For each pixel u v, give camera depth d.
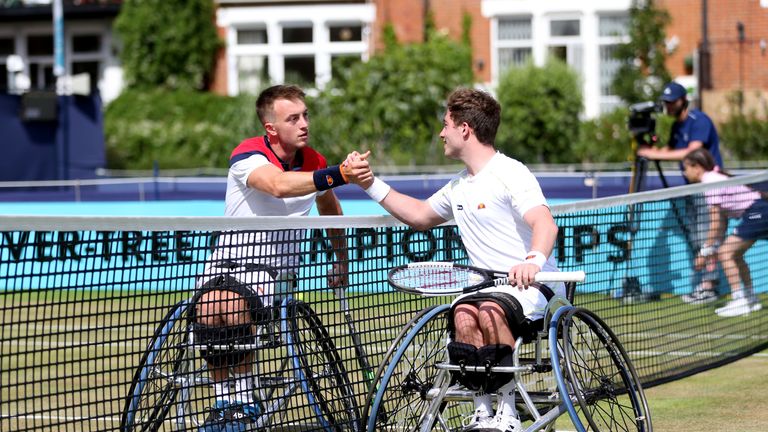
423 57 53.22
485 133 13.02
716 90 58.06
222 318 12.66
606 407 14.13
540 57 62.69
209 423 12.58
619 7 61.56
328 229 13.80
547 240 12.04
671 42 59.72
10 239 10.96
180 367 12.41
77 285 11.45
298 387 13.34
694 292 21.59
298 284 13.38
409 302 14.80
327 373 13.64
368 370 14.02
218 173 49.09
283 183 13.70
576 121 52.78
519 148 51.69
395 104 51.56
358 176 13.55
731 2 59.22
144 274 12.01
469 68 55.69
